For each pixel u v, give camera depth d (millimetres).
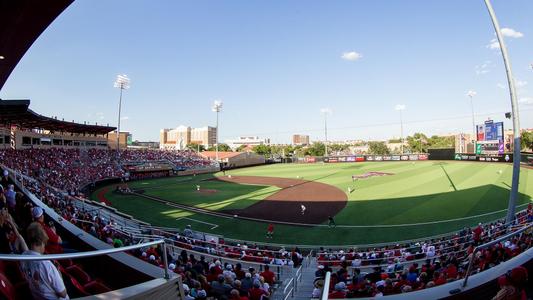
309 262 16766
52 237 5766
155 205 34844
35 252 3422
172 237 19453
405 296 5031
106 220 21266
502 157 60031
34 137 55219
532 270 5785
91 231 11297
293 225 25766
